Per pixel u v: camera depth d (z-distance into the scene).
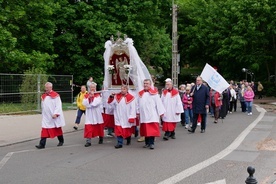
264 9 33.91
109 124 12.40
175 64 22.12
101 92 12.21
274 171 7.85
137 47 28.78
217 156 9.27
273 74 41.50
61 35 25.44
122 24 26.17
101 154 9.55
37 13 24.03
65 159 8.95
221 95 16.53
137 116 11.28
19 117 16.75
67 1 25.55
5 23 22.39
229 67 42.03
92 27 24.59
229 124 15.94
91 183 6.88
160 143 11.27
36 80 18.94
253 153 9.65
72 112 19.89
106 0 25.77
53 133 10.45
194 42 42.59
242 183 6.98
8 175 7.45
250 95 20.44
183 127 15.21
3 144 10.67
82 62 25.75
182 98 14.96
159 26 41.06
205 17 42.34
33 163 8.51
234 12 36.94
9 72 23.03
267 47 37.41
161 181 7.05
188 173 7.65
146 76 13.16
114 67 12.82
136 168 8.03
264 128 14.45
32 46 24.77
